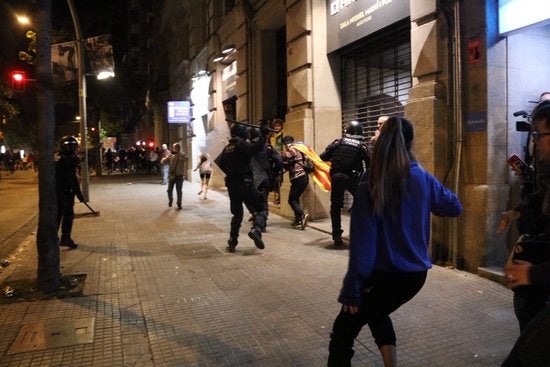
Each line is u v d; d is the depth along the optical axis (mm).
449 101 6223
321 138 10219
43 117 5633
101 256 7406
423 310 4719
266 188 7453
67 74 14453
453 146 6172
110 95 31781
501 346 3914
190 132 22906
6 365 3809
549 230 2633
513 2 5484
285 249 7586
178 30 25578
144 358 3885
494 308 4723
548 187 2689
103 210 12836
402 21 7910
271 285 5730
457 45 5984
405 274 2799
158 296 5426
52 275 5609
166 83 32688
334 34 9883
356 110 9891
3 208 15656
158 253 7555
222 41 17484
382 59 8961
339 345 3006
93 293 5562
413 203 2797
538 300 2902
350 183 7523
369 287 2842
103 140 44094
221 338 4238
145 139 46812
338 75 10352
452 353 3822
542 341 2088
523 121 5336
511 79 5844
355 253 2705
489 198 5734
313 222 9820
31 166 51875
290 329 4395
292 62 10812
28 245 9000
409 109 6539
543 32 6035
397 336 4156
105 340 4246
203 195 16438
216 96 18234
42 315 4879
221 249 7727
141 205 13867
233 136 7371
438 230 6270
